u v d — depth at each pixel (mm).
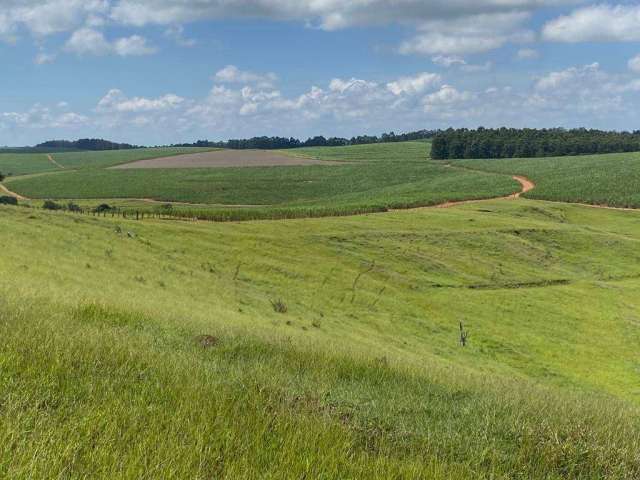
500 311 51062
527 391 12891
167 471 5418
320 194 158000
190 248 52219
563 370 39562
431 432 8133
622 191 118625
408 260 62312
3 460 5051
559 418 9219
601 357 42781
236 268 50062
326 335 34594
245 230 64500
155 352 10352
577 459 7668
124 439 6020
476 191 127375
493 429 8477
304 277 51656
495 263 66750
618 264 73062
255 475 5797
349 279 53594
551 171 155500
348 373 11922
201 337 13648
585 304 55312
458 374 15508
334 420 7984
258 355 12312
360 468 6273
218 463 5961
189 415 7062
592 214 102688
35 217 48781
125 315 15406
